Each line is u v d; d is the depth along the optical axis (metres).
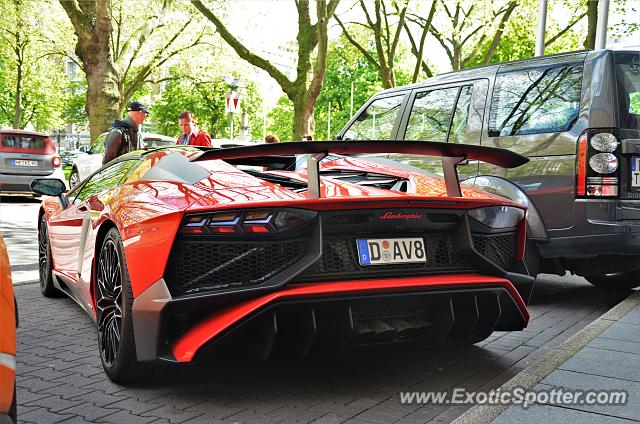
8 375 1.69
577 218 5.00
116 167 4.60
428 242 3.27
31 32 33.69
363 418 2.94
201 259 2.97
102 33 16.88
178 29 29.50
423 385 3.38
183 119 9.38
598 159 4.91
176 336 3.02
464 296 3.21
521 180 5.27
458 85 5.99
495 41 23.80
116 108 17.22
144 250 3.03
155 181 3.56
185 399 3.20
